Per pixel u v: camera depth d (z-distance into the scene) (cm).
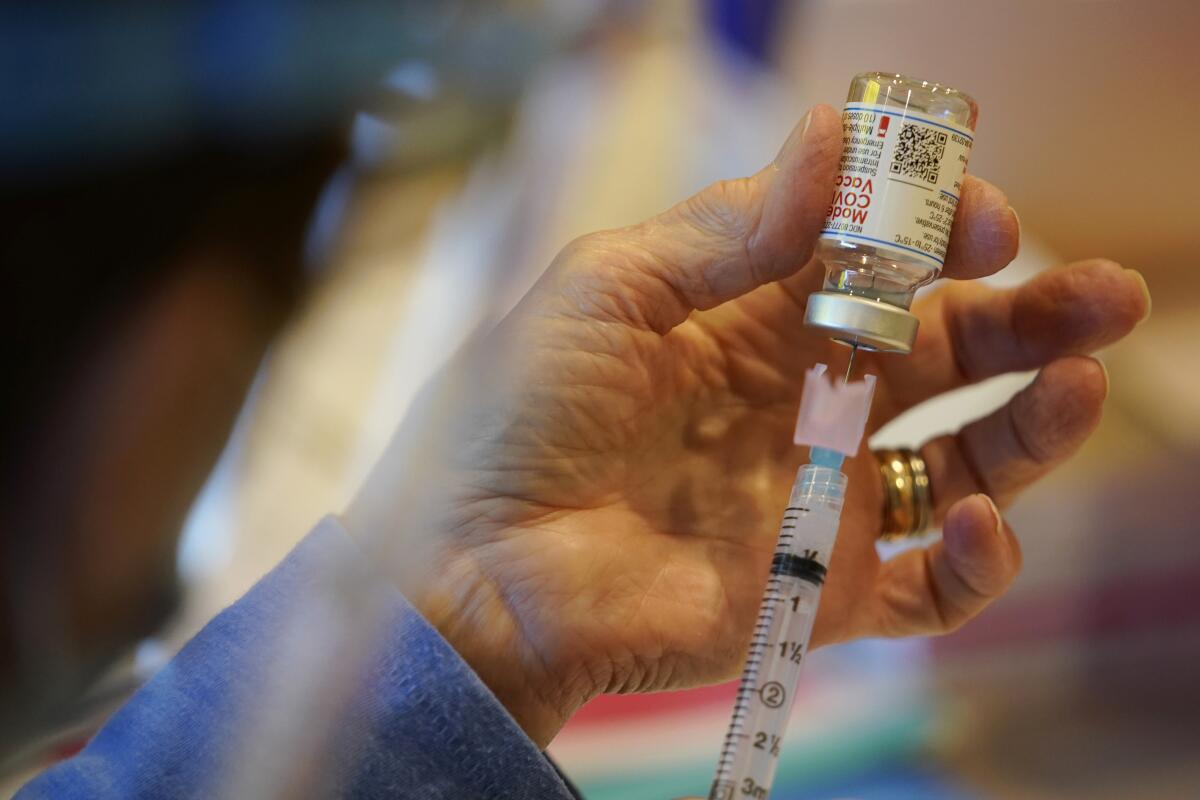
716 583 123
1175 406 231
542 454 111
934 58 291
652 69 203
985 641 194
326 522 86
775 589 105
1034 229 297
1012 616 197
